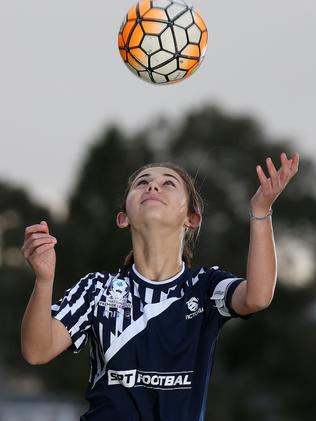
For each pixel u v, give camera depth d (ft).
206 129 452.76
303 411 345.92
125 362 39.01
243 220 433.89
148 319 39.42
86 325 39.86
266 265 38.83
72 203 419.33
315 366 361.51
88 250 388.78
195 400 38.88
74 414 217.97
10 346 451.12
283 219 452.35
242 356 387.96
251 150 448.24
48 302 37.86
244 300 38.99
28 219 514.68
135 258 40.93
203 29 45.68
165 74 45.39
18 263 497.87
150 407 38.75
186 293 40.22
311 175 454.40
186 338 39.29
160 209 40.32
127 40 45.37
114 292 40.04
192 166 442.50
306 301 399.65
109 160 419.54
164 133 453.99
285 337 377.09
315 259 450.30
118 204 46.16
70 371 331.36
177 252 40.91
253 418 346.13
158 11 45.01
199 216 43.16
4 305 460.55
